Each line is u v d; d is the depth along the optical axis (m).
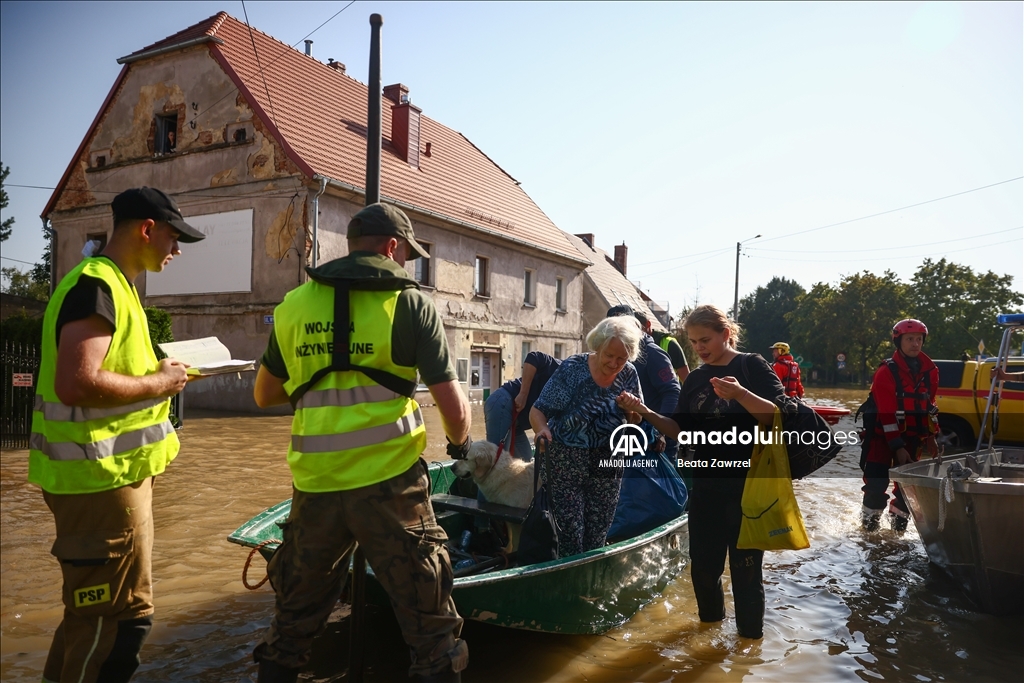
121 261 2.52
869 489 6.13
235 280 16.58
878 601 4.40
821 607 4.29
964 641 3.80
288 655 2.41
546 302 25.59
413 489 2.40
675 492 4.93
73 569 2.34
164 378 2.45
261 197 16.31
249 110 16.53
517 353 23.67
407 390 2.42
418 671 2.40
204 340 2.88
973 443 10.09
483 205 23.19
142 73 18.22
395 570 2.36
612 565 3.74
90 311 2.24
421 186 20.20
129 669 2.47
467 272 20.98
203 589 4.22
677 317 41.53
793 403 3.48
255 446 10.06
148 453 2.48
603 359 3.61
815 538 5.90
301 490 2.37
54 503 2.36
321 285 2.44
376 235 2.55
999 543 4.01
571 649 3.61
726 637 3.80
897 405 5.89
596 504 3.84
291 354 2.43
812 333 60.50
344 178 16.72
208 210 17.05
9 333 10.34
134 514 2.44
